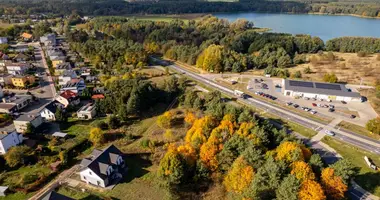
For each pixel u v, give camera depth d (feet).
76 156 257.55
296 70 479.41
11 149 244.83
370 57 548.72
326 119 311.06
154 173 232.12
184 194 207.51
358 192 202.18
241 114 263.70
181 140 271.08
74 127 303.27
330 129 290.56
